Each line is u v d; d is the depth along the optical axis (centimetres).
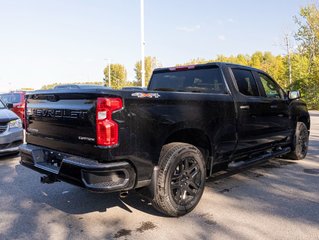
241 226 369
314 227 365
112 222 386
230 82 492
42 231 363
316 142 966
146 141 356
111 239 342
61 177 372
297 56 3206
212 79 505
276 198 461
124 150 338
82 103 351
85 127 347
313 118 1888
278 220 384
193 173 409
